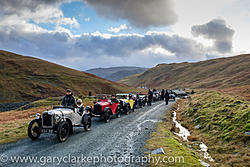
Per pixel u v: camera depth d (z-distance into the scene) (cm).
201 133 980
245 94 2995
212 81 12481
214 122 1028
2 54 11231
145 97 2283
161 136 791
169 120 1291
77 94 7531
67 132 731
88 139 741
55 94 7119
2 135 782
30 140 711
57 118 687
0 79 7394
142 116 1405
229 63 16812
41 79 8338
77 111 827
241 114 939
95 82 9750
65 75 9688
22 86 7269
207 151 745
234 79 10975
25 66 9625
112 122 1144
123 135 815
